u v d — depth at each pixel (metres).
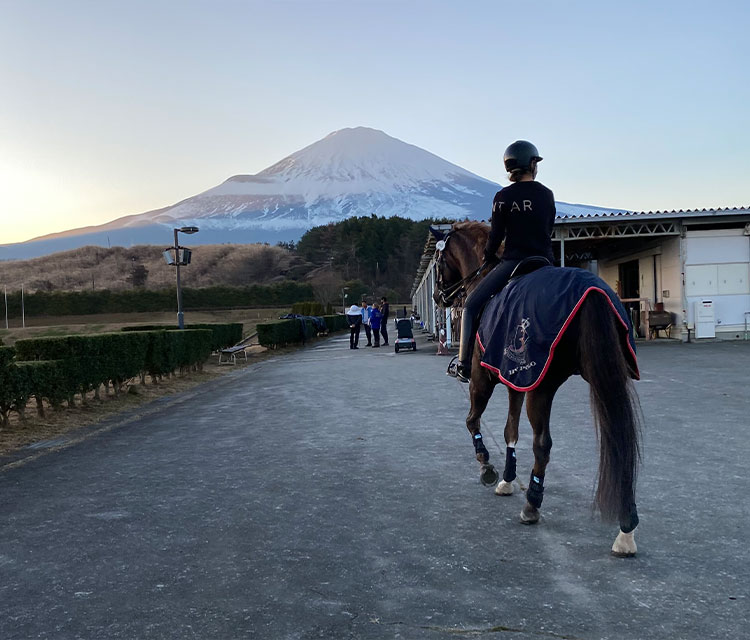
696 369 13.09
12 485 5.82
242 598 3.22
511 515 4.46
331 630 2.86
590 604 3.04
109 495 5.35
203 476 5.92
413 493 5.10
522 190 4.60
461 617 2.95
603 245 29.11
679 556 3.61
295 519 4.52
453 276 5.92
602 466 3.37
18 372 8.57
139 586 3.42
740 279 21.33
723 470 5.43
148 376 15.65
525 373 3.76
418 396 10.92
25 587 3.46
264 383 14.23
